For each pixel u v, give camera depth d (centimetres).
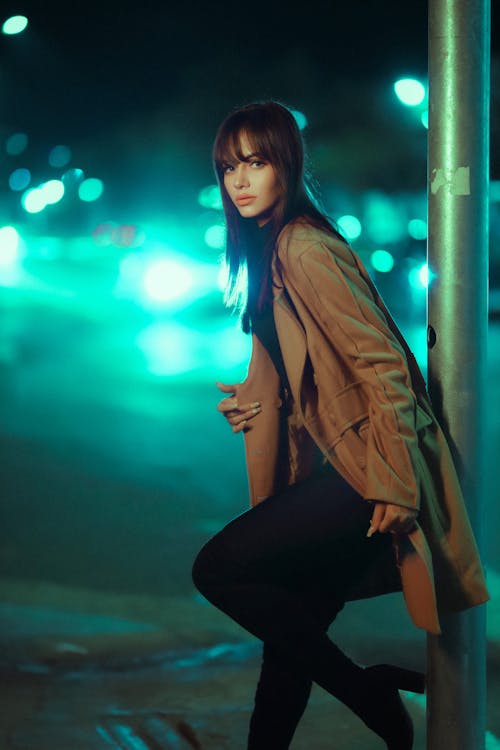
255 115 355
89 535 883
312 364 346
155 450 1223
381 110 3397
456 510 343
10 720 492
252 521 350
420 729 476
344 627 668
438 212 361
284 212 354
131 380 1731
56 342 2278
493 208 2747
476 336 361
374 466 327
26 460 1163
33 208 3378
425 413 347
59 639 621
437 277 362
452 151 358
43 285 3072
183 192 3319
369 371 331
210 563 351
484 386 364
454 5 354
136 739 469
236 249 371
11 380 1741
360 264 350
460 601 345
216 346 2161
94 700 521
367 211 3125
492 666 566
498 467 1157
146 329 2503
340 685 349
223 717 495
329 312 335
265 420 379
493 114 2616
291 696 367
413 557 333
